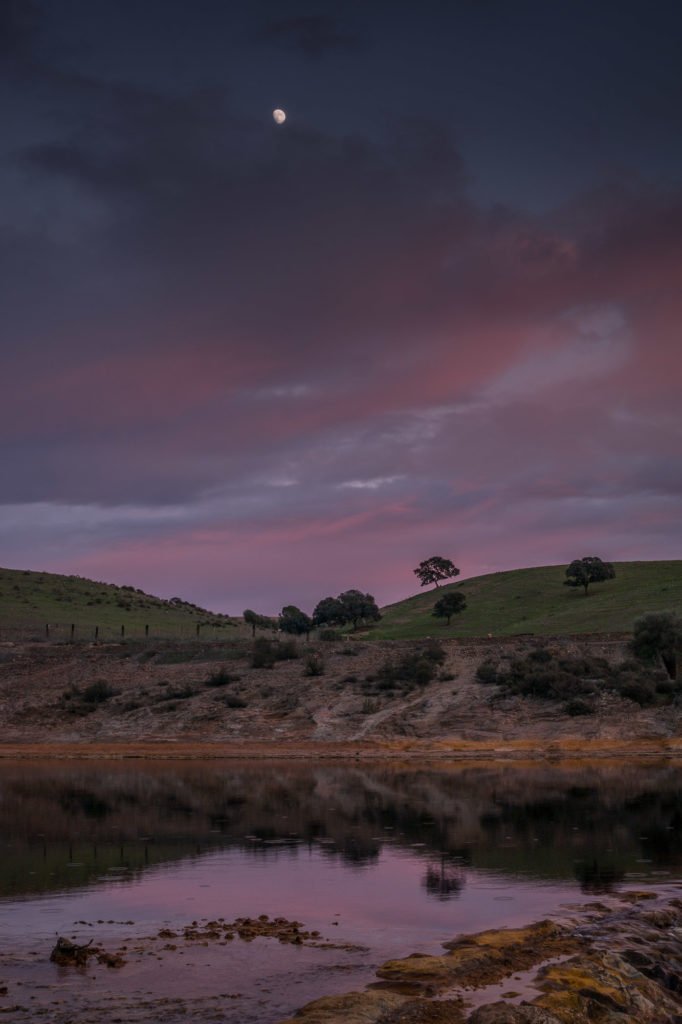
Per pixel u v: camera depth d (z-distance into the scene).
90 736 62.28
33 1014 11.66
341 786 38.28
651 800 32.31
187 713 64.31
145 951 14.63
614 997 12.17
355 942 15.02
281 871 21.17
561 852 22.89
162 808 31.98
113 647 85.56
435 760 50.66
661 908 16.72
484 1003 11.73
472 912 16.98
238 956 14.25
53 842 25.31
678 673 64.19
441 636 108.62
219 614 163.25
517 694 61.56
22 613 117.88
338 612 123.69
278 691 67.50
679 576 128.62
